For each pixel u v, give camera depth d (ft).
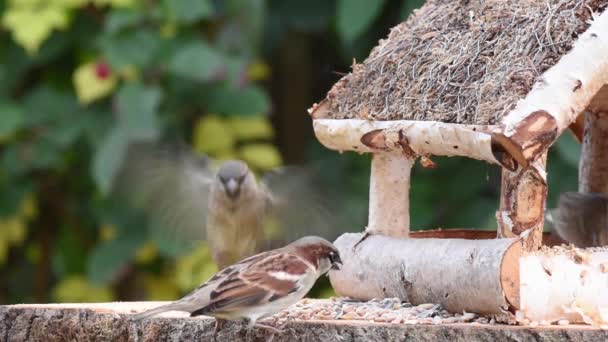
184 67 44.70
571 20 28.14
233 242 34.06
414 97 29.68
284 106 58.65
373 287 30.63
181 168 34.45
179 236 34.68
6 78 47.83
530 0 29.86
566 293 26.91
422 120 28.91
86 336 29.37
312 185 34.58
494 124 26.53
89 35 47.55
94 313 29.35
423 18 33.01
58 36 47.55
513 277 26.45
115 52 45.09
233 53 47.39
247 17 47.42
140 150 40.57
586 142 35.22
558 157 46.11
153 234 45.11
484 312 27.09
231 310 25.95
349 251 31.71
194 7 44.93
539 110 26.35
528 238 27.71
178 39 45.65
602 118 34.53
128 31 45.34
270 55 53.06
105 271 45.85
